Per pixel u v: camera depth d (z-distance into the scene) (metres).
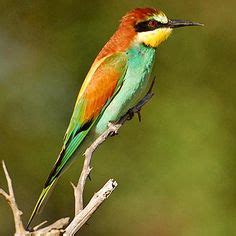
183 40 14.15
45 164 14.32
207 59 14.09
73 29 14.57
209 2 14.38
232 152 13.29
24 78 14.74
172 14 14.42
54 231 7.67
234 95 13.85
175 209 13.28
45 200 9.15
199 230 13.14
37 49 14.84
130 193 13.58
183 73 13.98
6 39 15.24
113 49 10.33
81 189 8.01
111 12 14.38
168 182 13.26
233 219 13.08
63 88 14.55
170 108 13.55
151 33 10.23
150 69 10.33
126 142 13.65
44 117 14.52
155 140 13.45
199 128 13.36
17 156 14.43
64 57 14.60
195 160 13.19
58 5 14.75
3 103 14.59
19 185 14.43
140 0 14.37
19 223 7.57
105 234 13.93
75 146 10.22
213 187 13.11
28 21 14.96
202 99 13.67
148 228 13.59
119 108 10.20
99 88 10.21
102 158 13.73
